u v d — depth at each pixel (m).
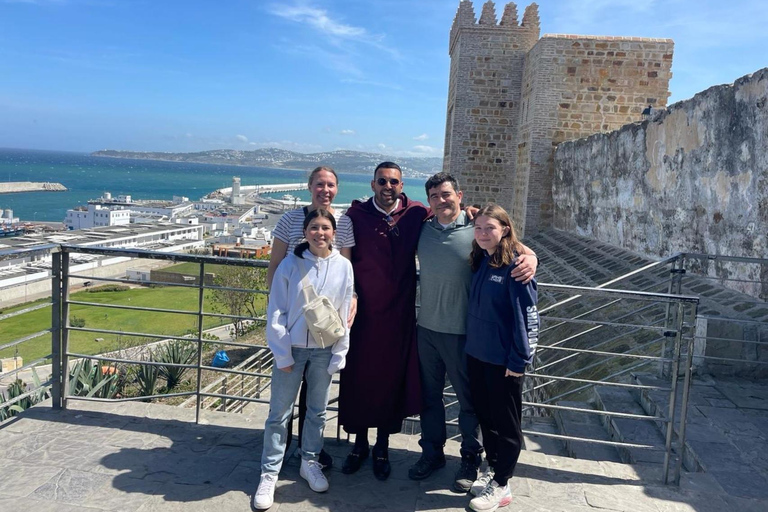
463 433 3.75
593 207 14.29
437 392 3.81
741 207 8.00
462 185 19.67
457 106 19.39
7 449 3.77
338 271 3.48
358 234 3.69
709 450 4.23
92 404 4.59
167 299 39.34
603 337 7.77
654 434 4.70
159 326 28.95
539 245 15.62
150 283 4.31
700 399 5.30
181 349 13.43
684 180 9.68
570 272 12.05
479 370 3.49
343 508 3.29
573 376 6.87
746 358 5.91
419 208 3.81
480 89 19.28
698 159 9.17
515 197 19.20
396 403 3.72
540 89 16.72
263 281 24.41
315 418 3.55
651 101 16.59
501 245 3.35
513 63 19.12
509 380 3.36
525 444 5.02
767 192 7.36
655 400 5.23
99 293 42.09
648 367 6.29
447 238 3.62
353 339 3.70
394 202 3.76
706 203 8.98
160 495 3.30
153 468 3.60
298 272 3.46
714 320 5.95
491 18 18.98
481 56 19.14
